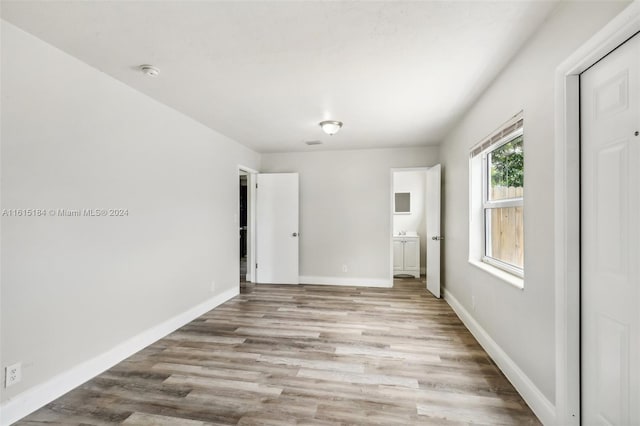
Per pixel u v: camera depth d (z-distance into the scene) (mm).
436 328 3201
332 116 3410
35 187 1885
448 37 1880
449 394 2031
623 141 1253
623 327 1274
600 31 1263
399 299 4324
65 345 2057
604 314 1374
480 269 2811
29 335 1851
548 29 1676
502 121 2305
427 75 2398
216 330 3156
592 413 1452
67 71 2068
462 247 3441
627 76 1226
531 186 1879
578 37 1426
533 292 1860
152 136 2852
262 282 5402
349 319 3486
